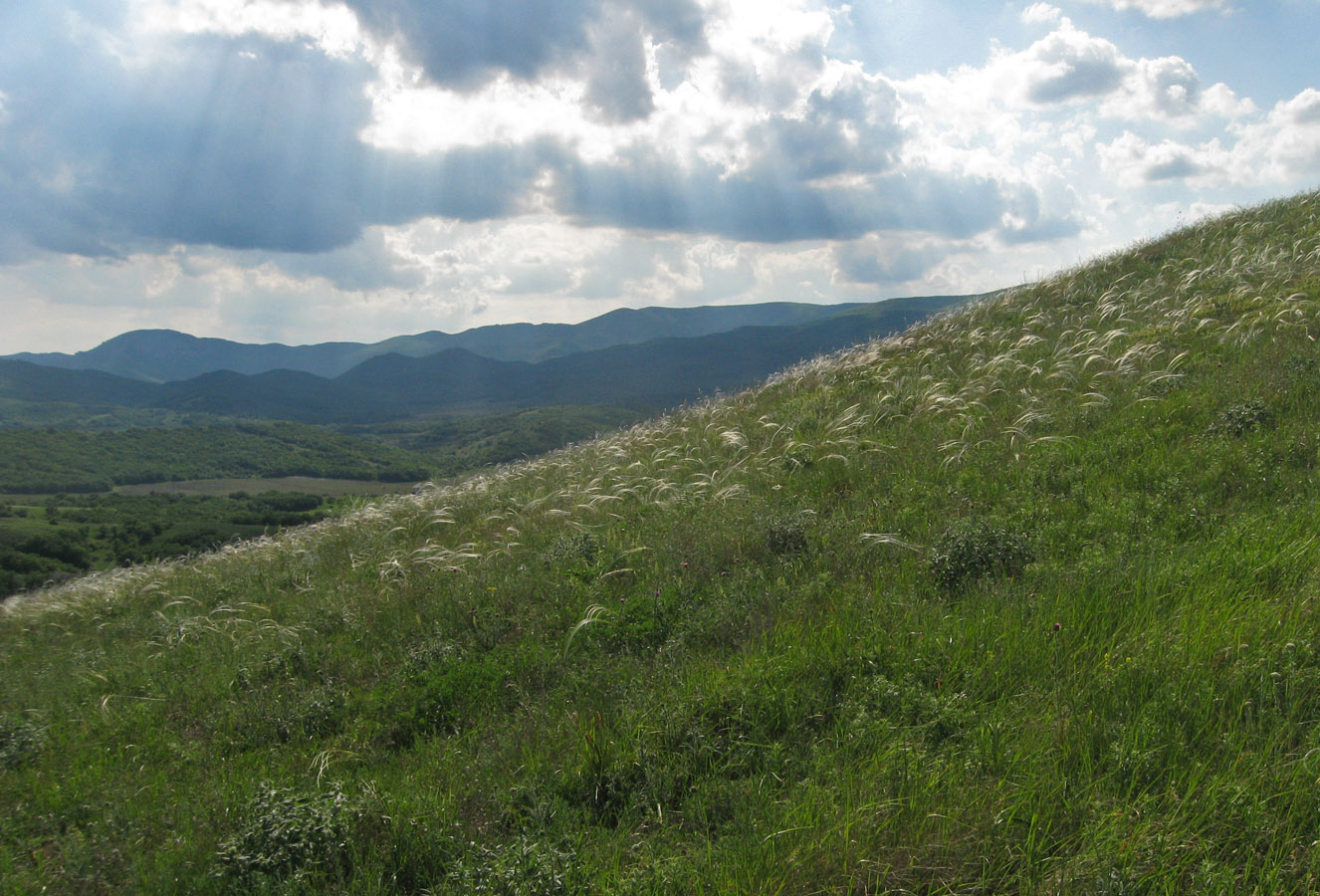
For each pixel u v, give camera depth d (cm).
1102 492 696
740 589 639
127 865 399
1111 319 1320
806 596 596
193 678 716
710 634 579
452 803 408
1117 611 465
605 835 368
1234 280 1273
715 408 1611
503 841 376
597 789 398
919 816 323
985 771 349
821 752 393
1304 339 938
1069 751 347
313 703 589
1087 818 307
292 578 1119
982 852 301
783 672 458
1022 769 342
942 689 423
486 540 1050
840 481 895
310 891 343
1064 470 764
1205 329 1102
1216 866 274
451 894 333
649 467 1225
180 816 438
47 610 1236
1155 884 271
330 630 794
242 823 401
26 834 452
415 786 436
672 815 378
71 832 440
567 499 1149
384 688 599
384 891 346
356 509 1603
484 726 516
